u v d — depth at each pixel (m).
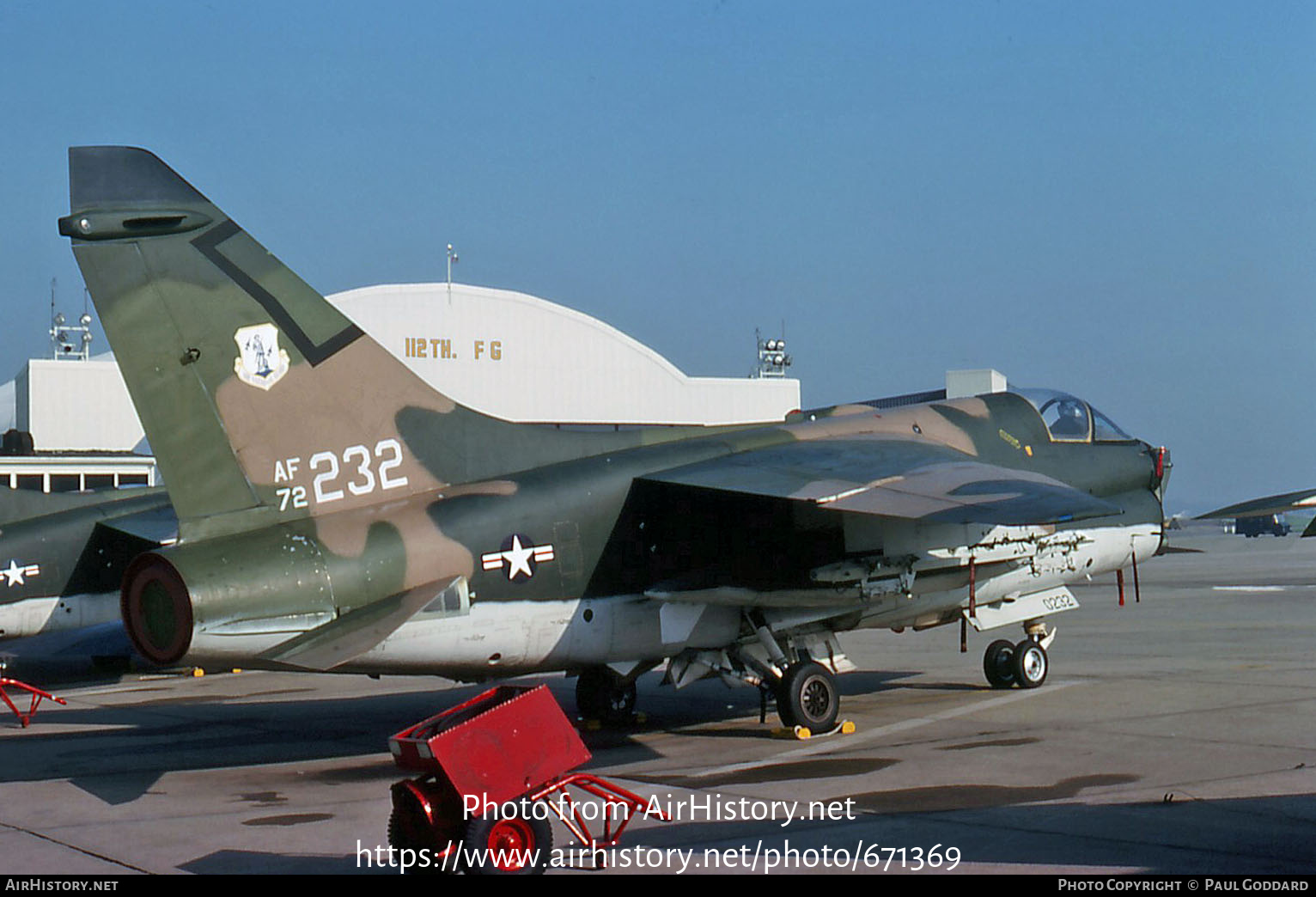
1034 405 15.27
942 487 11.41
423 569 10.38
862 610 13.24
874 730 12.34
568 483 11.55
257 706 15.88
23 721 14.27
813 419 14.35
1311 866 7.08
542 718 7.35
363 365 10.75
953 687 15.45
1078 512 10.59
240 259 10.20
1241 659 17.61
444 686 17.67
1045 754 10.66
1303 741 11.05
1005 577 14.20
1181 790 9.09
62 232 9.62
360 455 10.62
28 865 7.76
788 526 12.59
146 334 9.75
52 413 33.06
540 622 11.18
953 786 9.48
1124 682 15.27
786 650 12.73
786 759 10.96
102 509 19.53
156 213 9.84
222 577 9.38
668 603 11.97
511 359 38.31
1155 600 29.98
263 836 8.41
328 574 9.87
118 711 15.80
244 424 10.03
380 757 11.67
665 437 12.70
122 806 9.55
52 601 18.66
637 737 12.52
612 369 39.94
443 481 11.16
